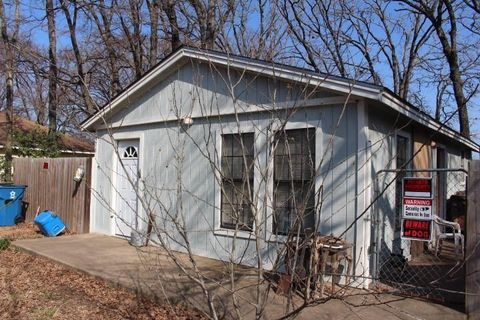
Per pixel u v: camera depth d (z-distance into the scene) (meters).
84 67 22.16
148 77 10.08
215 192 8.82
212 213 8.84
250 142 8.31
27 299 6.41
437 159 12.16
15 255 9.38
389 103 6.96
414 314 5.70
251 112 7.98
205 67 9.15
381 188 7.64
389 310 5.82
